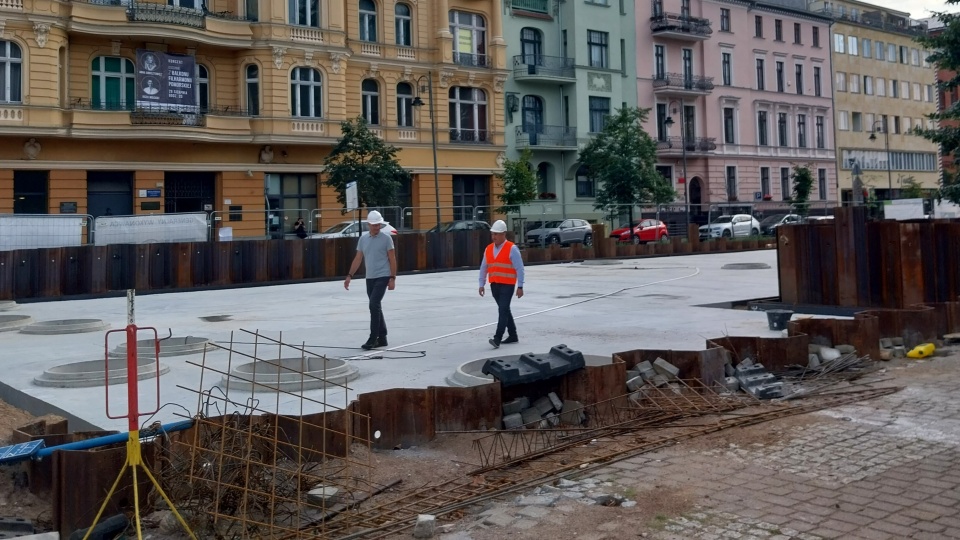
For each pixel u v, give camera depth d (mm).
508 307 11078
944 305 11555
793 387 8984
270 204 37000
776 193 61406
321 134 37062
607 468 6414
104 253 21875
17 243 21609
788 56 62656
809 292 14953
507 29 46438
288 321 14570
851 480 6031
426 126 41656
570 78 47906
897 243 13578
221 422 5742
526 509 5559
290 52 36219
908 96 73688
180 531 5176
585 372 7840
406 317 14742
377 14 40375
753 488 5883
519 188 42375
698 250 37594
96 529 4934
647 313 14688
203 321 14867
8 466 5766
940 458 6516
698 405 8086
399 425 6988
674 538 5016
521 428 7500
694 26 54719
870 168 69625
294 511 5500
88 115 31812
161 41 33688
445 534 5215
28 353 11336
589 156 45094
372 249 10992
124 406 7828
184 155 34312
